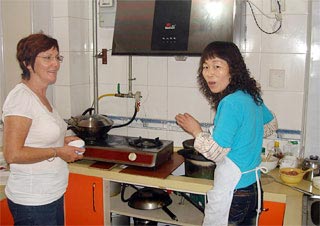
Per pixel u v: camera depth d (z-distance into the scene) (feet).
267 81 7.40
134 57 8.48
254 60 7.43
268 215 5.98
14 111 4.97
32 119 5.11
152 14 7.22
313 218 5.30
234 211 5.39
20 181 5.24
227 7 6.57
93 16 8.71
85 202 7.16
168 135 8.41
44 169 5.31
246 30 7.41
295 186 6.23
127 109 8.79
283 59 7.23
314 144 7.18
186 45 6.91
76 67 8.69
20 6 8.24
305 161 6.70
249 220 5.57
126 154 6.87
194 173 6.59
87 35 8.96
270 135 6.88
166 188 6.49
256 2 7.27
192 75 8.00
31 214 5.27
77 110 8.81
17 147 4.92
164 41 7.09
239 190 5.32
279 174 6.70
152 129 8.56
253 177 5.41
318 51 6.92
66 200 7.30
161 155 6.94
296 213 5.20
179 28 6.97
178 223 7.09
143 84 8.50
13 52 8.46
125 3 7.46
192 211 7.52
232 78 5.26
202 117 8.05
